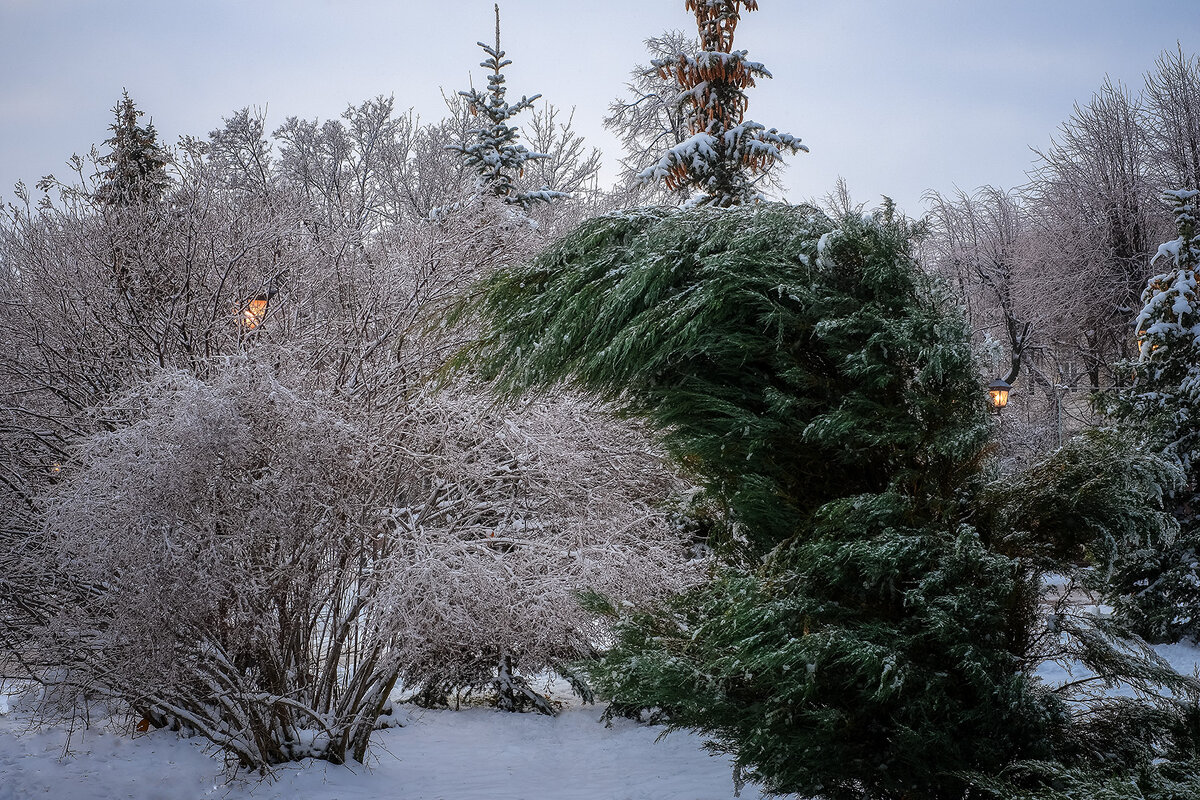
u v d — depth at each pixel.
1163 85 25.56
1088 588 5.34
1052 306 25.72
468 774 8.37
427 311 9.45
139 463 6.90
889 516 5.26
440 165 27.44
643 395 6.42
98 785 7.44
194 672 7.56
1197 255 14.80
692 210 6.37
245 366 7.61
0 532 8.54
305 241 11.22
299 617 8.26
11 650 8.23
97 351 9.45
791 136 13.93
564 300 6.57
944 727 4.91
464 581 7.76
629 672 5.71
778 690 5.18
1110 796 4.12
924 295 5.54
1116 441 5.39
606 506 9.62
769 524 5.87
